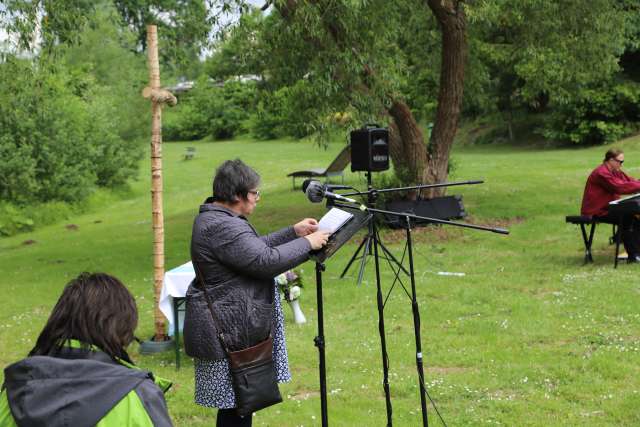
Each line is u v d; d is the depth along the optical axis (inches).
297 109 602.2
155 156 321.1
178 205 1061.1
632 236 424.2
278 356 160.2
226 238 147.4
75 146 1182.3
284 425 223.5
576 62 711.7
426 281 415.5
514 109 1599.4
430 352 289.1
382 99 576.4
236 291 148.9
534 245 510.3
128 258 599.8
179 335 324.2
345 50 546.6
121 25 1243.2
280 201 872.9
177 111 2746.1
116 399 81.9
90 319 87.0
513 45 765.9
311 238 149.9
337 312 364.2
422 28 736.3
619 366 256.5
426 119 1647.4
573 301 351.6
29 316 405.7
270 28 571.2
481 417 220.1
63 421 80.0
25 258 669.9
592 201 429.1
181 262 564.1
